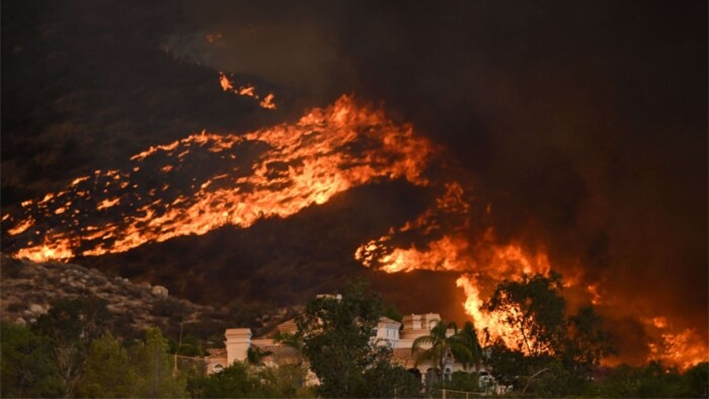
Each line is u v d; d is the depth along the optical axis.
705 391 78.25
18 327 74.75
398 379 67.31
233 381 72.62
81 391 66.00
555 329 94.25
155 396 65.50
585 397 82.06
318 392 67.75
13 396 67.00
